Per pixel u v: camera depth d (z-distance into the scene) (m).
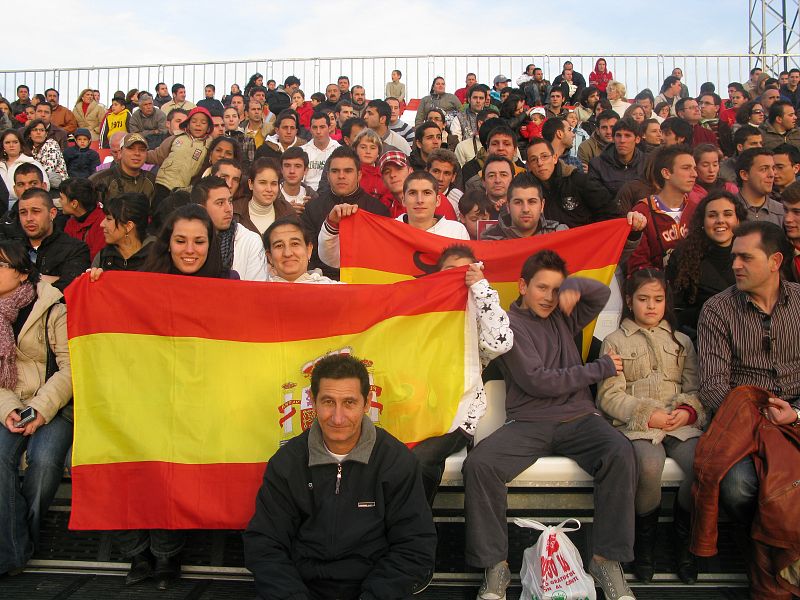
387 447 3.48
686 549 3.95
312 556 3.42
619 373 4.21
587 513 4.04
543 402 4.07
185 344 4.10
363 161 7.62
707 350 4.16
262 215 6.45
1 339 4.18
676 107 11.36
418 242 5.16
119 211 5.24
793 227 4.84
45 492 4.03
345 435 3.36
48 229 5.45
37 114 13.08
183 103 14.91
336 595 3.40
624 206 6.15
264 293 4.16
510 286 5.03
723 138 9.55
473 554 3.75
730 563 4.00
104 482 3.93
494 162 6.37
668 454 4.01
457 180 7.91
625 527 3.64
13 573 4.04
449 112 13.48
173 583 3.98
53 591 3.88
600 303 4.22
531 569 3.64
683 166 5.64
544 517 4.04
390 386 4.05
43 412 4.06
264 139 10.79
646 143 9.01
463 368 4.13
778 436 3.74
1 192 8.14
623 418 4.08
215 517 3.88
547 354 4.17
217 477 3.92
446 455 3.99
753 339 4.12
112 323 4.11
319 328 4.15
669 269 5.15
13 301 4.27
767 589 3.71
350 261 5.17
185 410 4.02
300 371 4.10
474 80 16.20
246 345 4.12
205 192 5.37
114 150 10.99
